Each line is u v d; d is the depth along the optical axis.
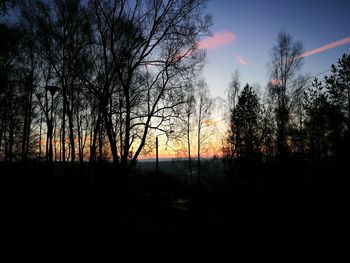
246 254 7.04
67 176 20.95
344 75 17.00
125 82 19.80
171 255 6.53
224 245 7.82
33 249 6.16
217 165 38.16
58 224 8.72
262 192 13.73
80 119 26.78
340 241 7.96
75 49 19.08
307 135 19.09
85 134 28.94
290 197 12.16
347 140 13.05
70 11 18.19
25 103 21.64
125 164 18.66
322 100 17.86
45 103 24.28
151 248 6.93
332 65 17.38
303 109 19.98
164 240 7.88
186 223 11.13
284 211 11.03
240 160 28.67
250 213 12.73
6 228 7.71
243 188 15.43
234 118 32.12
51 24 18.75
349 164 11.80
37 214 9.93
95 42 18.94
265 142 27.02
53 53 19.62
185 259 6.34
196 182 33.12
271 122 26.70
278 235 9.21
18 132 22.80
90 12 18.08
